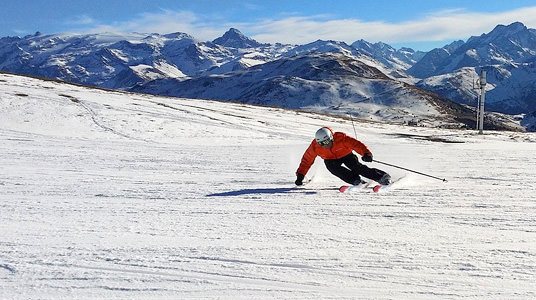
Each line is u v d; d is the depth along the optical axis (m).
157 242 4.93
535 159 11.30
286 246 4.69
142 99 36.31
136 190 8.09
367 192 7.29
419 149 15.11
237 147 16.33
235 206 6.62
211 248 4.68
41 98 29.11
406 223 5.42
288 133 25.08
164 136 21.92
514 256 4.23
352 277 3.89
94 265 4.27
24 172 10.38
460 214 5.75
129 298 3.60
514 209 5.93
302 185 8.16
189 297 3.61
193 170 10.59
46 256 4.52
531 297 3.45
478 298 3.46
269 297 3.58
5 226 5.73
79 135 21.16
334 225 5.42
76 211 6.53
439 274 3.89
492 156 12.21
